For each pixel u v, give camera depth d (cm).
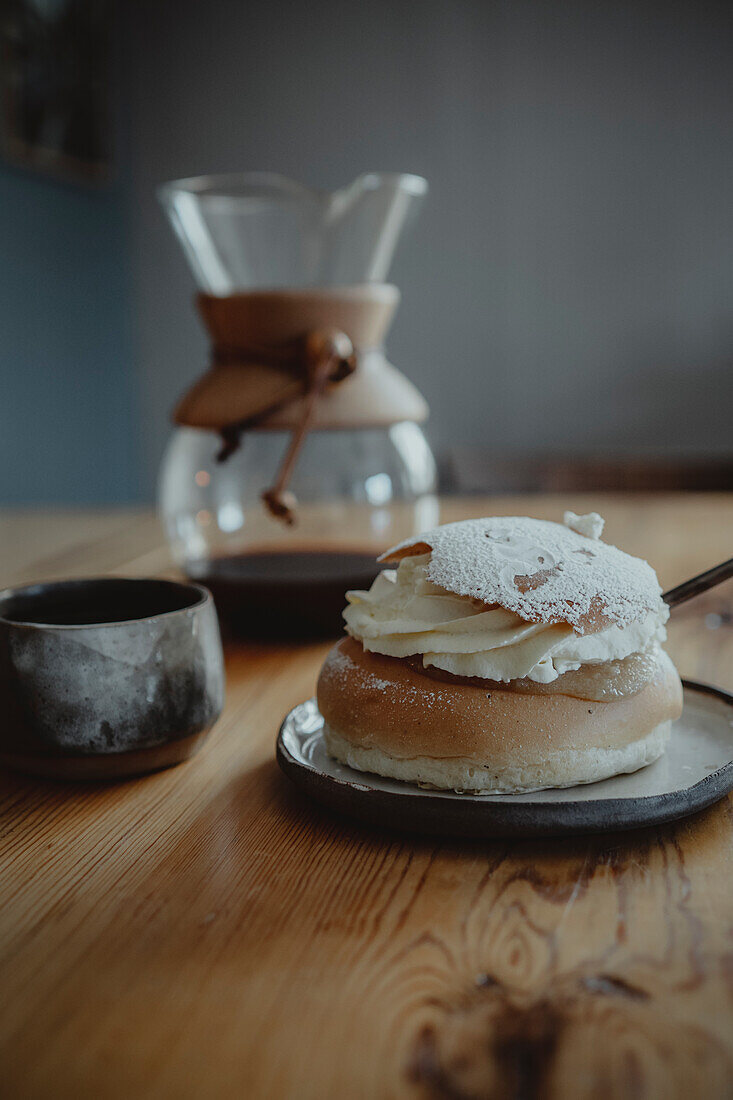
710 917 34
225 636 58
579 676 39
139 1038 28
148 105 188
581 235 177
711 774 38
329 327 54
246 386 55
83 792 42
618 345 179
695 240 173
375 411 55
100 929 34
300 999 30
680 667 52
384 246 61
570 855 37
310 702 45
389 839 38
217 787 42
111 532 82
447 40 176
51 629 40
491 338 183
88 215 172
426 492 59
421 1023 29
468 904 35
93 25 170
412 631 39
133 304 192
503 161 178
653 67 169
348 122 182
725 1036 28
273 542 58
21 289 151
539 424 184
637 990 30
